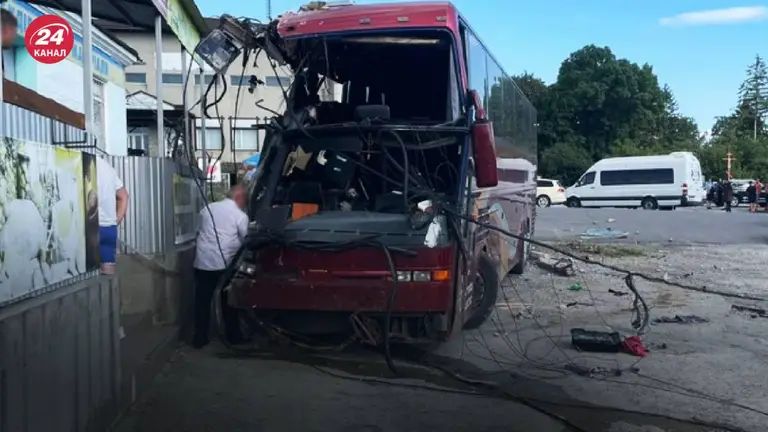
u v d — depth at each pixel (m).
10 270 3.85
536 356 7.71
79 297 4.59
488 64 9.62
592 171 42.56
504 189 10.56
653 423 5.70
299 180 8.32
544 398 6.28
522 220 13.32
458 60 7.81
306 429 5.45
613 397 6.32
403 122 8.29
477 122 7.43
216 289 7.52
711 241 21.16
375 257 7.02
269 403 6.01
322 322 7.32
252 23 7.91
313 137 8.12
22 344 3.72
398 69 8.81
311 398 6.16
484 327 9.09
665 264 15.74
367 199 8.13
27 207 4.06
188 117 8.88
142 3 8.21
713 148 74.44
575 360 7.55
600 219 28.91
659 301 11.11
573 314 10.01
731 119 97.56
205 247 7.61
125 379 5.68
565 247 18.83
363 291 6.98
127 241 7.59
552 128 72.25
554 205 45.44
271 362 7.25
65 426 4.33
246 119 9.16
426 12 7.72
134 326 7.12
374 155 8.12
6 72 10.70
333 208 8.04
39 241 4.23
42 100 6.67
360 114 8.01
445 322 7.08
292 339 7.62
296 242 7.15
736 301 11.15
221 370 6.93
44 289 4.32
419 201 7.45
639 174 41.22
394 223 7.19
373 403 6.08
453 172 7.75
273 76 8.83
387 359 6.89
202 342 7.71
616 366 7.32
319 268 7.10
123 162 7.60
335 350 7.62
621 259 16.58
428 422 5.65
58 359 4.22
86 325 4.72
